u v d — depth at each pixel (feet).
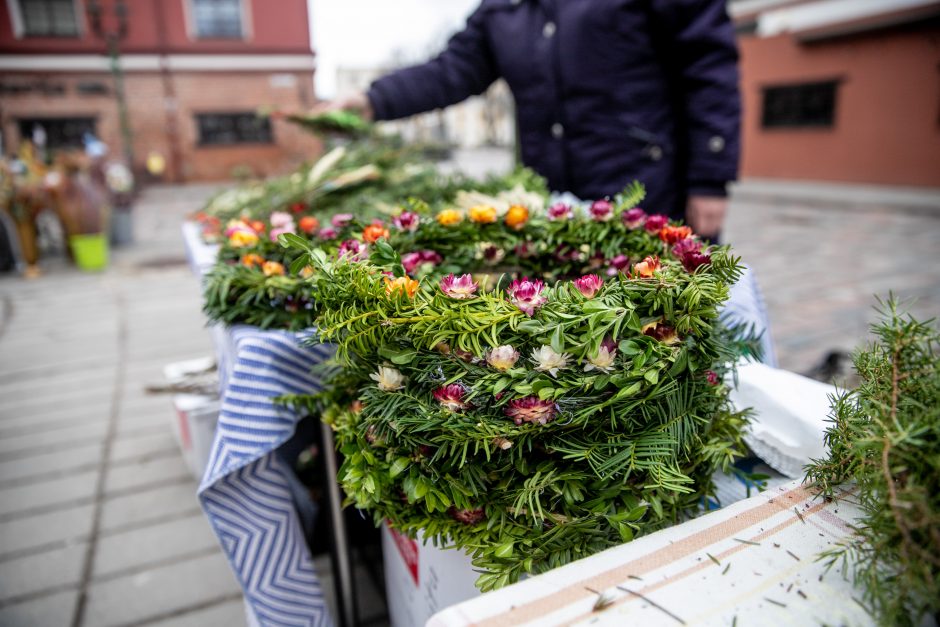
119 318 15.28
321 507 5.57
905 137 32.83
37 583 6.04
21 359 12.46
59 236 28.07
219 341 4.81
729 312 3.85
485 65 6.86
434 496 2.72
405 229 3.91
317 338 2.91
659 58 5.70
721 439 2.97
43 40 50.72
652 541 2.27
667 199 6.01
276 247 4.38
